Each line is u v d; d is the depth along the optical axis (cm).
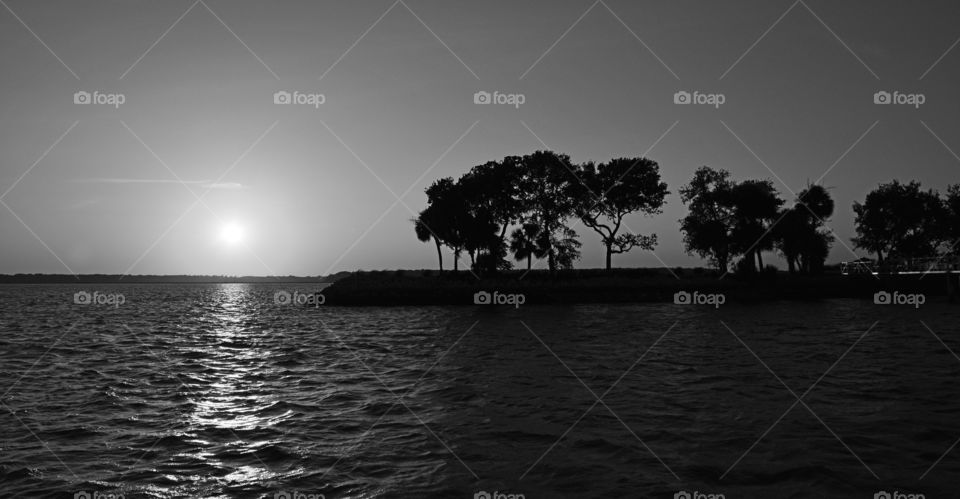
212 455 1390
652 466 1265
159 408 1911
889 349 3047
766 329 4188
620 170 8644
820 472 1210
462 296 7712
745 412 1725
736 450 1366
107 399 2062
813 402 1844
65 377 2547
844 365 2555
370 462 1320
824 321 4728
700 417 1673
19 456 1390
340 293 8131
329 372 2645
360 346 3641
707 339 3644
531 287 7575
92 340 4209
